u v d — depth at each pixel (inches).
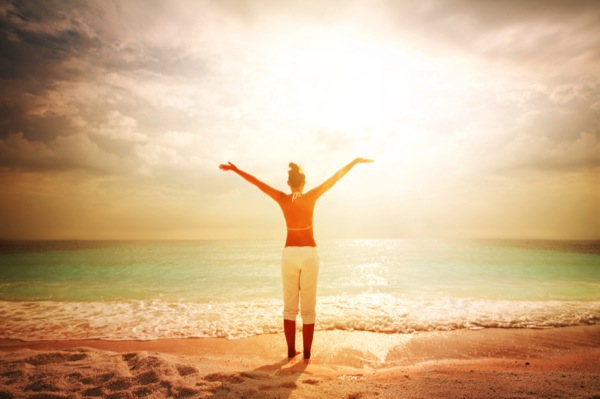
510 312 236.4
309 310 142.8
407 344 169.0
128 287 368.5
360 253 922.1
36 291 341.4
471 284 371.2
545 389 95.6
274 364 134.6
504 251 944.3
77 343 174.7
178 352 158.4
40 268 555.2
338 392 98.3
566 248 1092.5
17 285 380.5
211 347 166.7
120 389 98.3
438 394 94.0
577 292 318.3
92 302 287.3
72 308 261.9
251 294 326.0
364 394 96.0
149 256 832.9
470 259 689.0
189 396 93.5
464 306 256.5
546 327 200.5
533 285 362.3
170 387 99.1
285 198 145.1
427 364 138.3
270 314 239.9
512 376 112.0
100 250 1109.7
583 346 166.1
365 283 383.9
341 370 128.6
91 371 111.3
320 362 142.4
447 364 137.6
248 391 97.7
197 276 461.7
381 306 257.3
